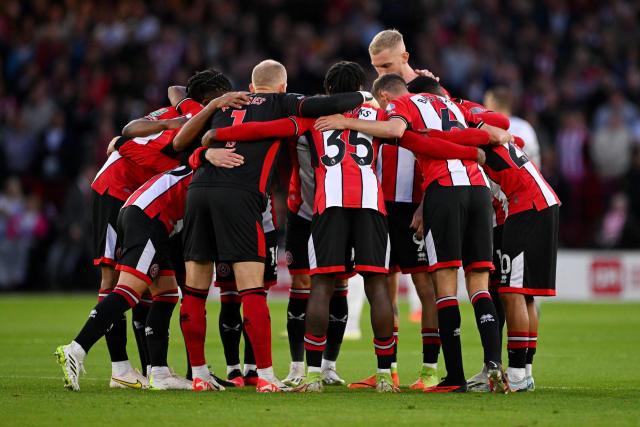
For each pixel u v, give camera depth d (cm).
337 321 2770
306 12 8512
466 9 8569
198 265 2498
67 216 7031
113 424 1928
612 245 6988
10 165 7538
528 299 2647
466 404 2223
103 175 2716
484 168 2644
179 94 2852
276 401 2253
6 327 4644
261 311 2453
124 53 7900
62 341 4016
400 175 2709
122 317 2614
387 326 2464
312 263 2472
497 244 2784
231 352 2747
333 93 2584
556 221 2602
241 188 2453
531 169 2614
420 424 1941
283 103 2538
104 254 2686
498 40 8394
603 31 8575
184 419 1984
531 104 7756
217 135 2475
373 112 2589
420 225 2653
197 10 8350
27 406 2162
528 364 2634
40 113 7681
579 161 7219
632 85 8194
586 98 7925
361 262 2452
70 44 8262
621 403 2262
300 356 2786
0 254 7044
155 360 2558
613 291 6931
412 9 8425
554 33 8588
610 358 3494
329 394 2397
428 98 2631
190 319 2502
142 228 2517
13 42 8388
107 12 8456
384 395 2384
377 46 2884
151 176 2725
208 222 2484
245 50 8031
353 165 2484
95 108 7594
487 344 2458
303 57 7906
